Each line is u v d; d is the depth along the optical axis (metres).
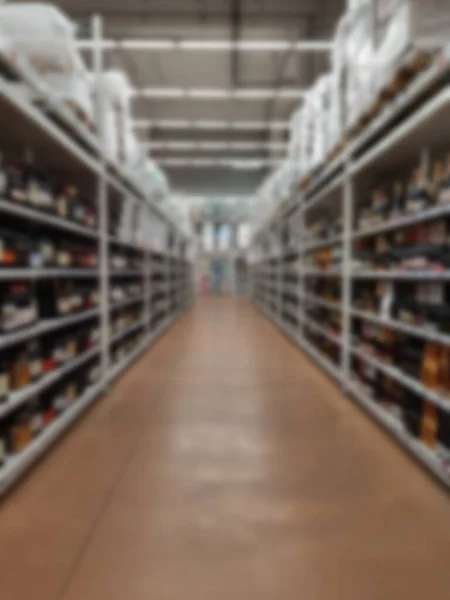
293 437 2.47
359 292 3.23
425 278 2.25
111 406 3.04
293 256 6.62
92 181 3.39
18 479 1.96
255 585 1.30
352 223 3.43
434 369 2.00
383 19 2.31
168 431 2.56
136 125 9.91
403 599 1.25
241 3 6.56
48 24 2.40
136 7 6.51
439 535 1.56
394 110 2.24
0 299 1.93
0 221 2.40
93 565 1.39
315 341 4.69
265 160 12.20
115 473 2.03
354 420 2.76
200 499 1.80
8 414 2.05
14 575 1.35
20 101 1.84
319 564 1.40
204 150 13.00
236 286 17.36
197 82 9.06
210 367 4.30
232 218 16.88
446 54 1.72
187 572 1.36
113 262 3.85
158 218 6.32
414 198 2.25
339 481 1.95
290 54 7.76
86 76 2.87
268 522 1.63
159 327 6.38
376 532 1.57
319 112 3.79
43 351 2.36
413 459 2.18
